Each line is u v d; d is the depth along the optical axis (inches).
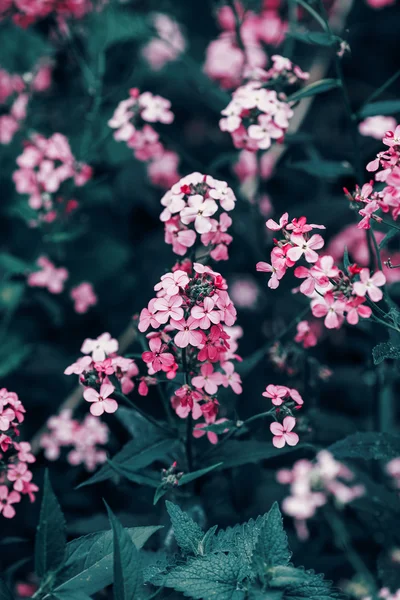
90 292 47.4
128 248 51.4
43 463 42.9
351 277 28.9
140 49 55.6
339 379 49.9
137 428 35.0
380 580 37.6
